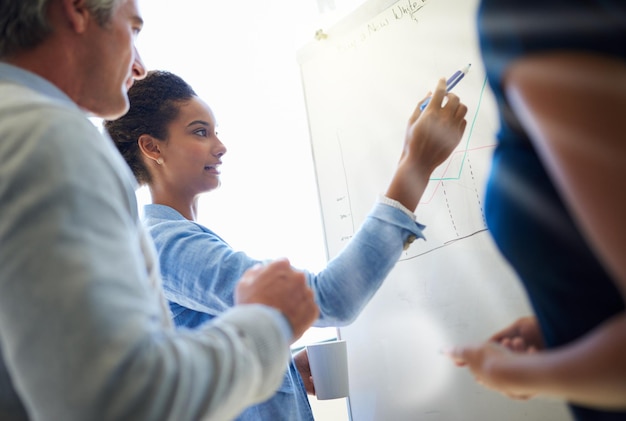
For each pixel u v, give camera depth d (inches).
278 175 65.0
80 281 13.6
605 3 15.3
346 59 45.4
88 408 13.1
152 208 39.3
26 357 13.8
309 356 40.2
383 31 42.0
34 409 13.9
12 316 13.9
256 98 67.2
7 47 19.9
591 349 20.3
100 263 14.3
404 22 40.2
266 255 63.7
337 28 46.5
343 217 44.9
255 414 35.3
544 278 21.9
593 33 15.4
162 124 39.4
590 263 19.7
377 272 30.7
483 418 34.1
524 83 17.1
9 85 18.1
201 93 66.2
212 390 15.0
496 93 20.4
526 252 22.4
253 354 16.6
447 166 36.0
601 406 20.3
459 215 35.4
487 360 26.7
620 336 19.1
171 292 36.3
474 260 34.5
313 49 48.9
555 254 21.0
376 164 42.3
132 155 39.9
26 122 15.7
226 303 33.0
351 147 44.5
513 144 21.8
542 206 21.1
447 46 36.6
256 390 16.9
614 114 14.6
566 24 15.9
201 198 63.5
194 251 34.4
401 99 40.1
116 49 22.0
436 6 37.5
